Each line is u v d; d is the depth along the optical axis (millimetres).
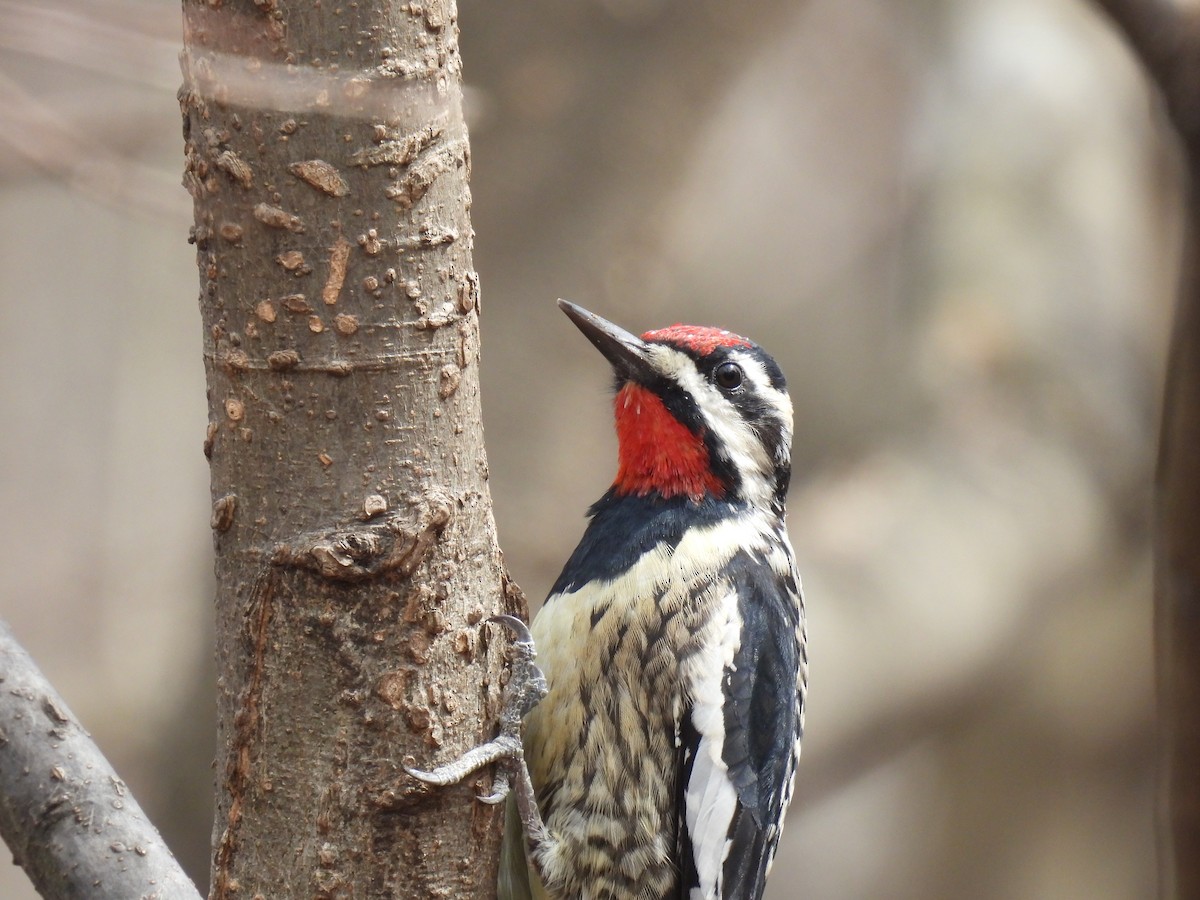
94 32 7012
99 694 15391
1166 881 4930
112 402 17297
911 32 18188
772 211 18781
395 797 4938
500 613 5227
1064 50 14500
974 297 13492
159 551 16969
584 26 11133
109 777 4902
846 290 18578
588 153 11195
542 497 11055
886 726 11742
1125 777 13703
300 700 4895
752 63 11844
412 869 5008
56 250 17172
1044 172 14008
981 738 13539
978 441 13016
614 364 7750
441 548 4945
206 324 4887
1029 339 13320
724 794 6996
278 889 4918
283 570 4848
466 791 5113
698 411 7645
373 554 4828
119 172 8344
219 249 4789
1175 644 4730
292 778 4910
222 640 4973
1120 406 13414
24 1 7195
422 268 4828
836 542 12227
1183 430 4598
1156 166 14289
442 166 4828
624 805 6828
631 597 7000
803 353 17578
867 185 19000
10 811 4824
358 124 4691
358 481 4832
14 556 16641
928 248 14062
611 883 6840
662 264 11469
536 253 11211
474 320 5012
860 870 14414
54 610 16484
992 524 12578
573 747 6859
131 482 17203
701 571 7141
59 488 16969
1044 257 13672
